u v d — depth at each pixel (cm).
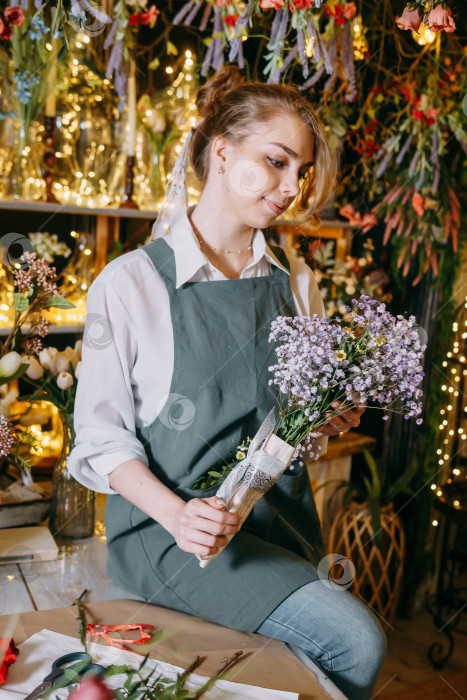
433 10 145
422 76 273
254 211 149
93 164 253
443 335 293
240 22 209
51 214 266
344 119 300
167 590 138
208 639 124
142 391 147
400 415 295
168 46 253
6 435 178
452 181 283
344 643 127
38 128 237
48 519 207
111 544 148
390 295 297
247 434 149
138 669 107
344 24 228
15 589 164
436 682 247
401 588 283
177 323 146
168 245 153
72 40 229
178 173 164
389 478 299
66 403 192
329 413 134
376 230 317
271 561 137
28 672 106
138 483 132
